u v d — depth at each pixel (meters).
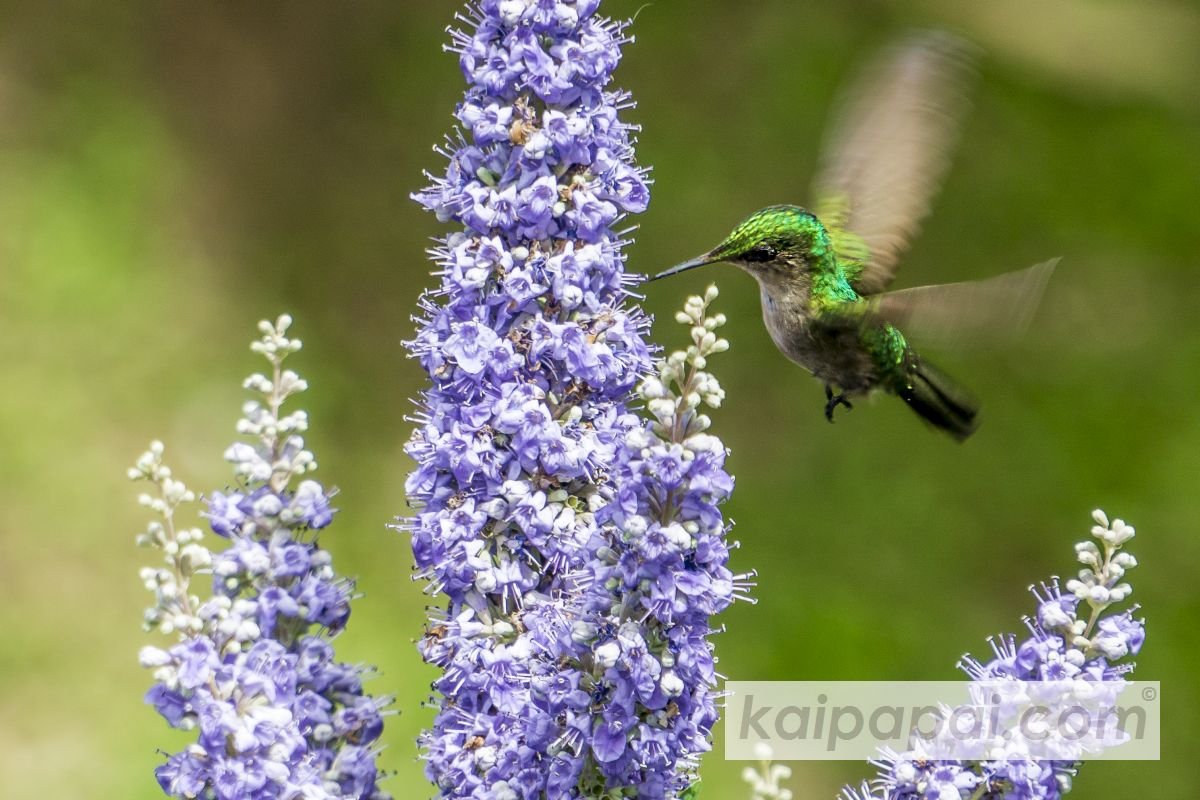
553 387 4.70
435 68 20.78
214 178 18.30
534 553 4.71
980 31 28.17
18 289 15.79
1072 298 21.08
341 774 4.50
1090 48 29.62
